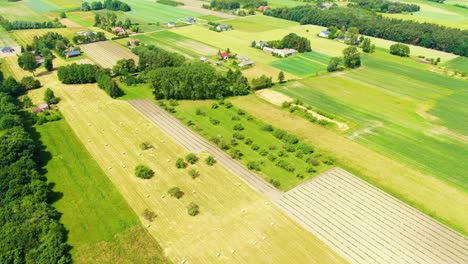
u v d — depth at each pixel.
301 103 118.06
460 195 77.12
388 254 62.50
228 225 67.31
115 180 78.88
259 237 64.88
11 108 101.69
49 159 85.56
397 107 119.00
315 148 93.88
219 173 82.56
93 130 99.44
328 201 74.50
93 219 67.75
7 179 71.62
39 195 69.44
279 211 71.31
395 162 88.38
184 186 77.75
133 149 90.94
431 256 62.38
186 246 62.50
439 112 116.00
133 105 115.44
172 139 96.31
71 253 60.22
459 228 68.38
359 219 69.94
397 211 72.12
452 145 96.69
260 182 79.94
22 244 58.97
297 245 63.50
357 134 101.06
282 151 91.00
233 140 94.62
